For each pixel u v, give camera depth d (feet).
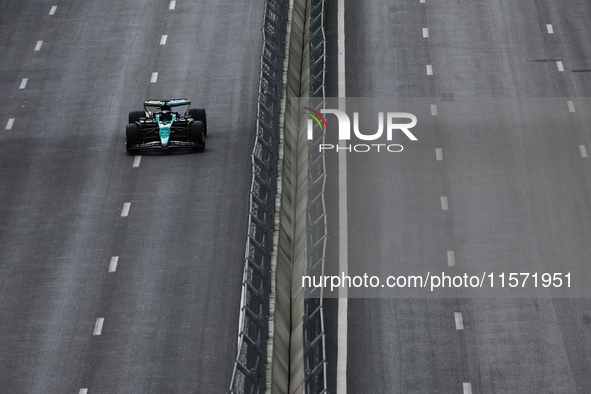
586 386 382.22
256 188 445.78
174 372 390.21
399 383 386.73
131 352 400.06
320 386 365.40
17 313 422.41
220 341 404.57
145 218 479.82
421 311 422.41
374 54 637.71
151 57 632.38
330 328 414.62
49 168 524.52
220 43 644.69
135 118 542.16
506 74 612.70
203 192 496.23
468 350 401.49
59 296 431.43
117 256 454.81
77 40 655.76
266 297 403.13
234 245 458.50
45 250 461.37
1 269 449.06
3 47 650.43
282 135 525.75
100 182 509.76
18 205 495.41
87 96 593.83
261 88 530.27
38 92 600.39
